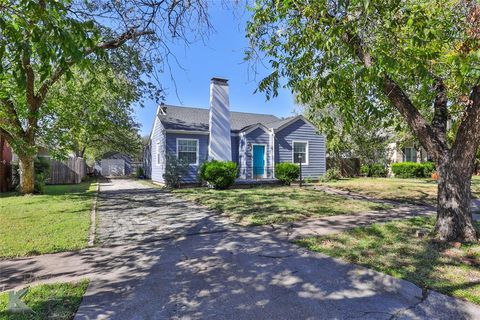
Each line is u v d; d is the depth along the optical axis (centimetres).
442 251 389
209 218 654
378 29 343
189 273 342
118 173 3328
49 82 898
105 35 570
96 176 2697
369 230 511
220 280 321
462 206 434
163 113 1534
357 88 418
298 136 1619
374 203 833
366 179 1717
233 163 1280
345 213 686
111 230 547
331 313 248
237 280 320
